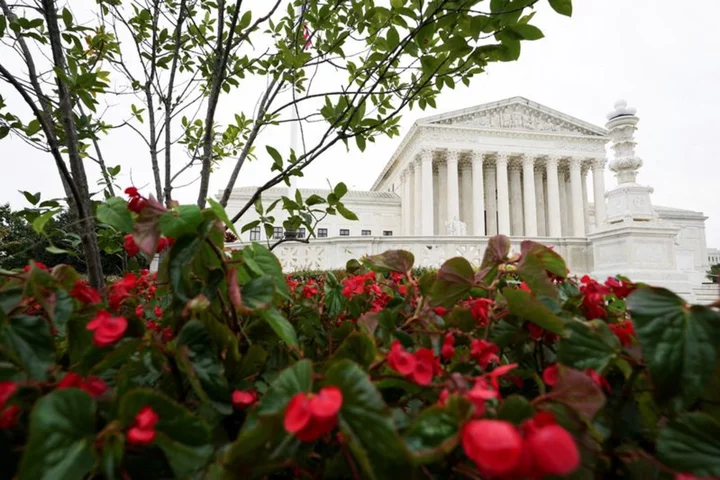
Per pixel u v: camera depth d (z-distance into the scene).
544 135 38.66
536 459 0.45
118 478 0.59
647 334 0.74
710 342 0.71
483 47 1.61
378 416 0.52
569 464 0.44
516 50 1.60
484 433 0.46
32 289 0.79
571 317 1.06
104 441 0.53
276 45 2.78
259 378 0.96
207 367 0.79
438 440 0.54
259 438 0.54
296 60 2.36
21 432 0.64
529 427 0.51
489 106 38.19
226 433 0.77
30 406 0.65
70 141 2.00
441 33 1.88
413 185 40.72
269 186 2.34
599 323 0.89
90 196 2.24
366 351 0.83
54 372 0.73
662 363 0.71
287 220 2.48
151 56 2.80
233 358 0.89
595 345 0.86
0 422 0.57
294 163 2.29
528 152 38.38
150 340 0.75
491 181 41.69
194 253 0.83
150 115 2.84
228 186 2.59
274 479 0.77
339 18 2.55
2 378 0.66
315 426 0.52
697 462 0.60
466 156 39.06
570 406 0.67
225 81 3.04
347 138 2.23
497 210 41.28
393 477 0.50
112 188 2.75
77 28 2.15
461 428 0.52
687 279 9.88
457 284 1.14
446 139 36.97
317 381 0.61
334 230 41.72
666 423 0.73
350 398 0.55
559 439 0.45
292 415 0.52
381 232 42.62
